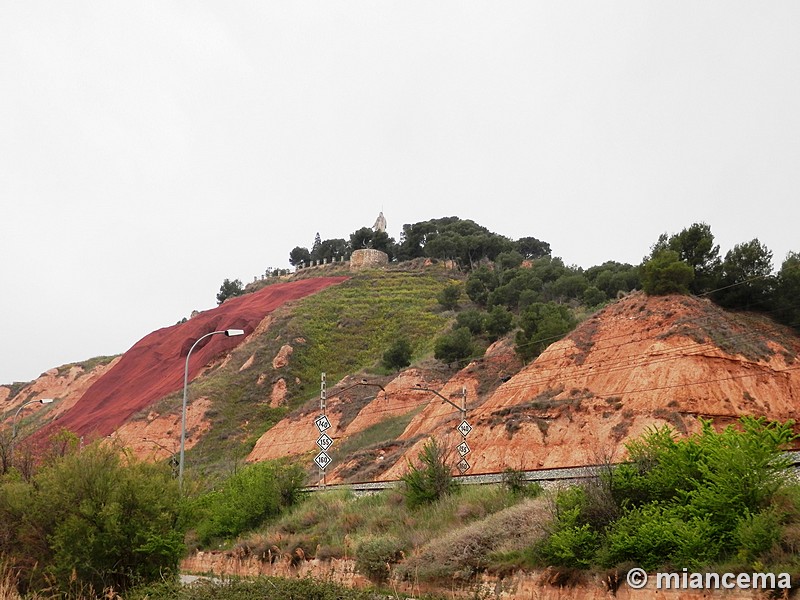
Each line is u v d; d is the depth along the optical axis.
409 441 49.81
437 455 30.94
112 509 19.28
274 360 84.12
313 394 78.88
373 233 144.62
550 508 20.17
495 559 20.33
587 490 19.47
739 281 47.81
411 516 28.44
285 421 67.31
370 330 93.94
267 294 115.69
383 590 21.23
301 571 26.80
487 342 73.44
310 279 124.25
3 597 15.45
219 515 37.97
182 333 103.50
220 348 92.44
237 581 14.37
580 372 44.16
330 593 13.34
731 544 15.47
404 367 77.94
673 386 37.66
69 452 23.25
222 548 35.59
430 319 93.88
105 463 20.94
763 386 38.44
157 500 20.73
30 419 104.06
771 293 46.81
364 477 46.97
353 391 69.25
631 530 17.30
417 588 20.58
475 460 39.72
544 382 45.44
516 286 87.06
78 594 17.67
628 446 20.80
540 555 18.97
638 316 45.25
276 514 37.56
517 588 18.61
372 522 29.14
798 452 20.70
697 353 38.84
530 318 59.00
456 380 58.44
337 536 29.09
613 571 16.59
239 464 61.94
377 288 110.50
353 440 59.12
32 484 21.64
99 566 19.11
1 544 19.70
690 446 18.50
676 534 16.12
